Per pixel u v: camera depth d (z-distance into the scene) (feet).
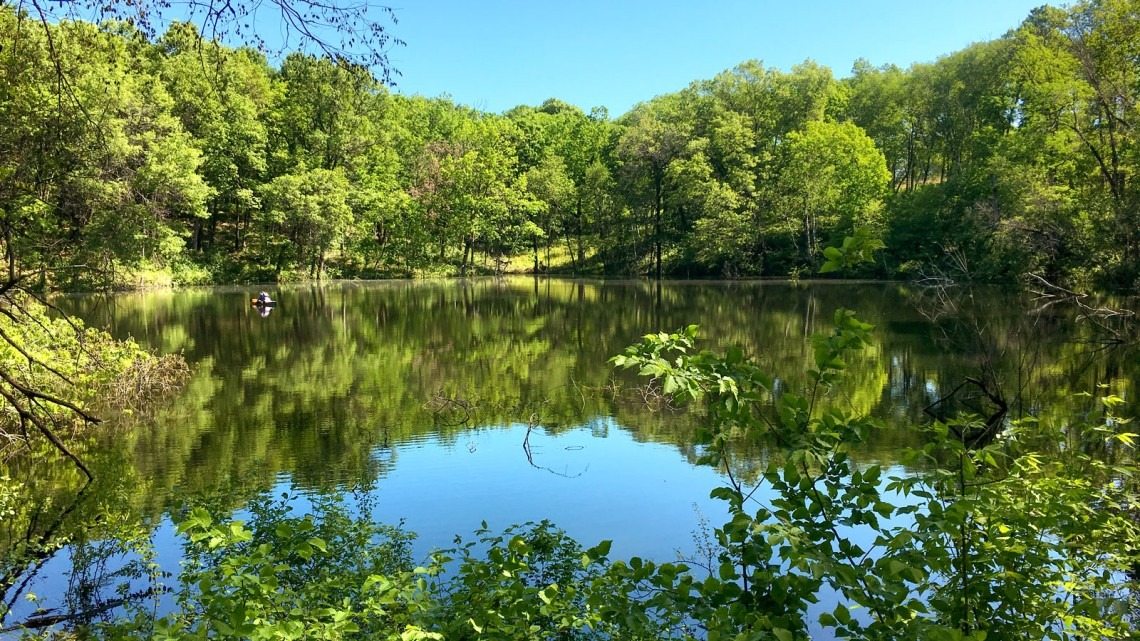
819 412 39.81
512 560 11.26
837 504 8.89
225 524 9.63
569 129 245.65
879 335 68.39
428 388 51.24
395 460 33.68
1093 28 73.31
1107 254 69.62
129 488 28.84
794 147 155.84
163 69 88.38
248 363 60.59
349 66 15.02
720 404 9.02
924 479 9.87
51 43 15.57
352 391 49.83
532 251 220.43
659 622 13.75
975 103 145.79
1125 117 68.85
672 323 87.56
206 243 153.17
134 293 118.11
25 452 33.24
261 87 156.66
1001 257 83.46
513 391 50.47
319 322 89.51
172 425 39.75
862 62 196.65
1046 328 64.64
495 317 96.73
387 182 180.34
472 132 208.64
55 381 35.70
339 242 160.56
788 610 8.72
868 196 151.53
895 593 7.95
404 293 135.03
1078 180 81.56
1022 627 9.25
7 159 20.81
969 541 9.50
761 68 181.57
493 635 10.00
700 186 160.35
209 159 139.95
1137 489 14.55
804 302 108.58
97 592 19.45
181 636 8.69
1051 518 9.88
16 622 17.87
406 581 10.84
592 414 43.70
